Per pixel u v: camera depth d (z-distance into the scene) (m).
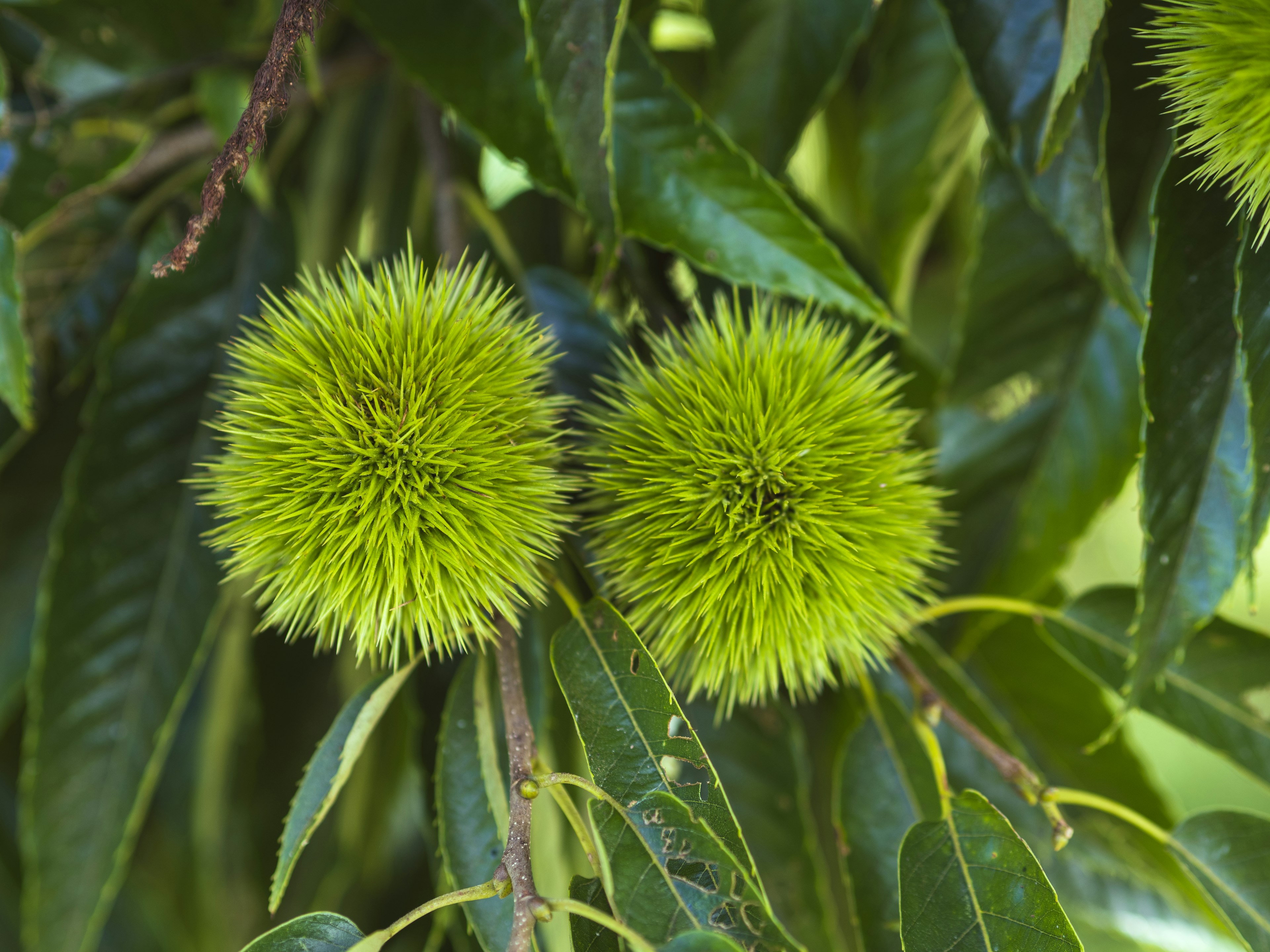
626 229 0.59
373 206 0.68
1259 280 0.53
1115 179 0.61
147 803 0.67
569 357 0.62
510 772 0.54
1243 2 0.52
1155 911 0.65
